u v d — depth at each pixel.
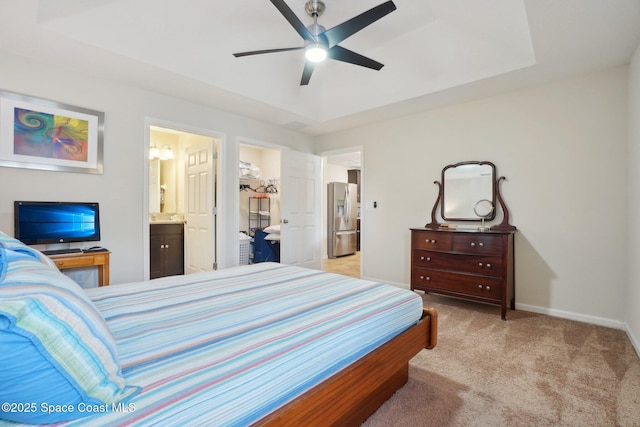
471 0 2.36
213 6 2.52
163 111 3.34
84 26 2.29
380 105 3.70
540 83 3.04
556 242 2.98
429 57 3.12
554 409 1.55
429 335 1.72
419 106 3.71
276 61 3.36
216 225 3.95
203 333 1.10
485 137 3.42
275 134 4.55
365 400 1.46
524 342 2.35
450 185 3.66
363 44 3.16
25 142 2.54
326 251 7.03
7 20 2.07
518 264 3.18
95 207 2.83
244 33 2.85
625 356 2.12
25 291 0.70
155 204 5.07
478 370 1.93
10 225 2.48
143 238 3.18
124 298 1.50
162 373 0.84
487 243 2.94
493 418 1.48
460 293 3.10
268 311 1.34
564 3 1.91
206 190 4.05
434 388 1.73
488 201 3.37
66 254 2.50
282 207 4.59
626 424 1.45
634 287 2.36
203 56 2.92
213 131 3.79
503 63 2.80
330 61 3.55
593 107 2.81
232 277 1.99
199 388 0.78
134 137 3.13
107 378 0.74
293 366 0.97
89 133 2.85
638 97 2.31
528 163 3.14
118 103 3.03
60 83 2.71
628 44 2.34
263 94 3.57
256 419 0.85
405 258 4.10
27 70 2.55
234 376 0.84
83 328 0.75
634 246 2.38
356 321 1.28
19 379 0.63
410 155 4.04
